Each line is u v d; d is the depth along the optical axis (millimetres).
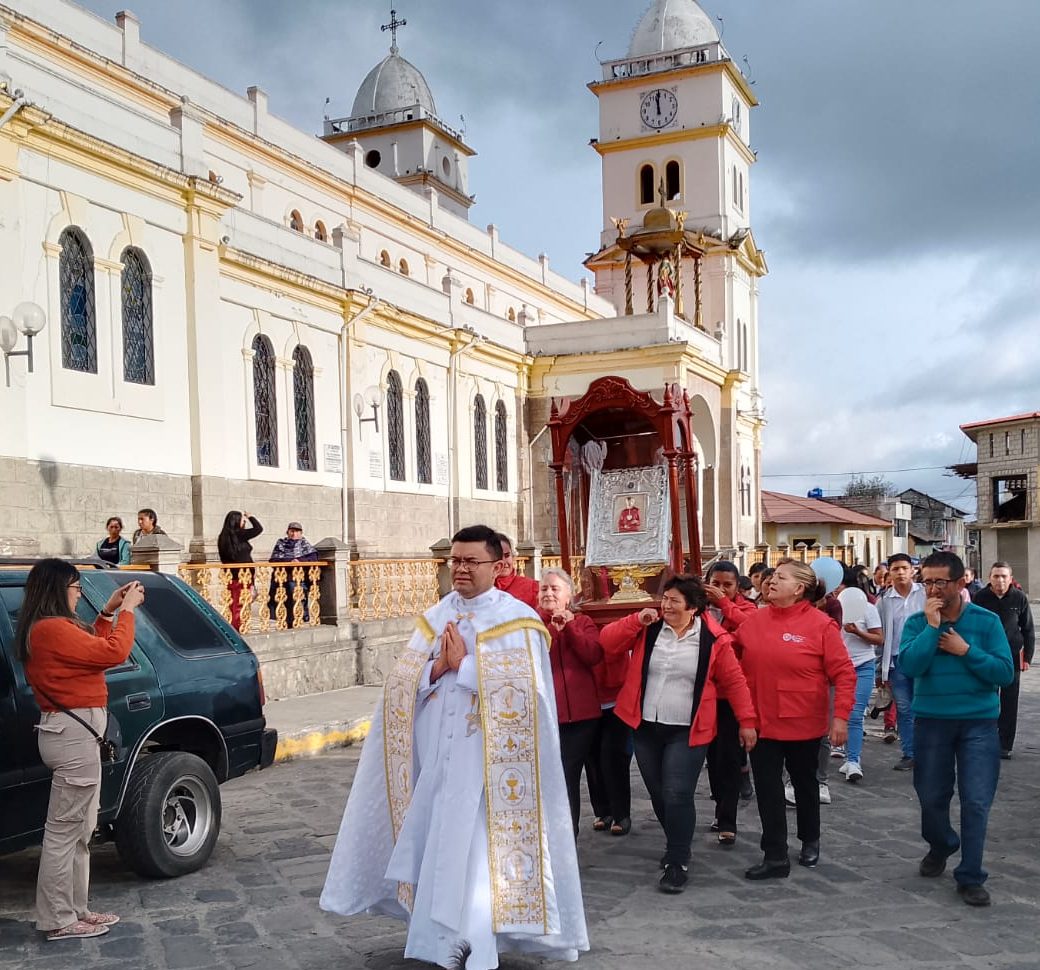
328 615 13742
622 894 5961
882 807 8086
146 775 6215
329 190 29594
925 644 5934
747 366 46594
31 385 14078
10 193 13742
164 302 16656
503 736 4586
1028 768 9570
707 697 6125
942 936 5258
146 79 22516
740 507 43562
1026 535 49906
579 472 10711
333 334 21188
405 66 47031
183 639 6820
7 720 5469
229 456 18062
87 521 14875
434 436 25016
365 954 5121
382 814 4891
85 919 5438
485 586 4852
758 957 4996
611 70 46500
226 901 5930
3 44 13766
